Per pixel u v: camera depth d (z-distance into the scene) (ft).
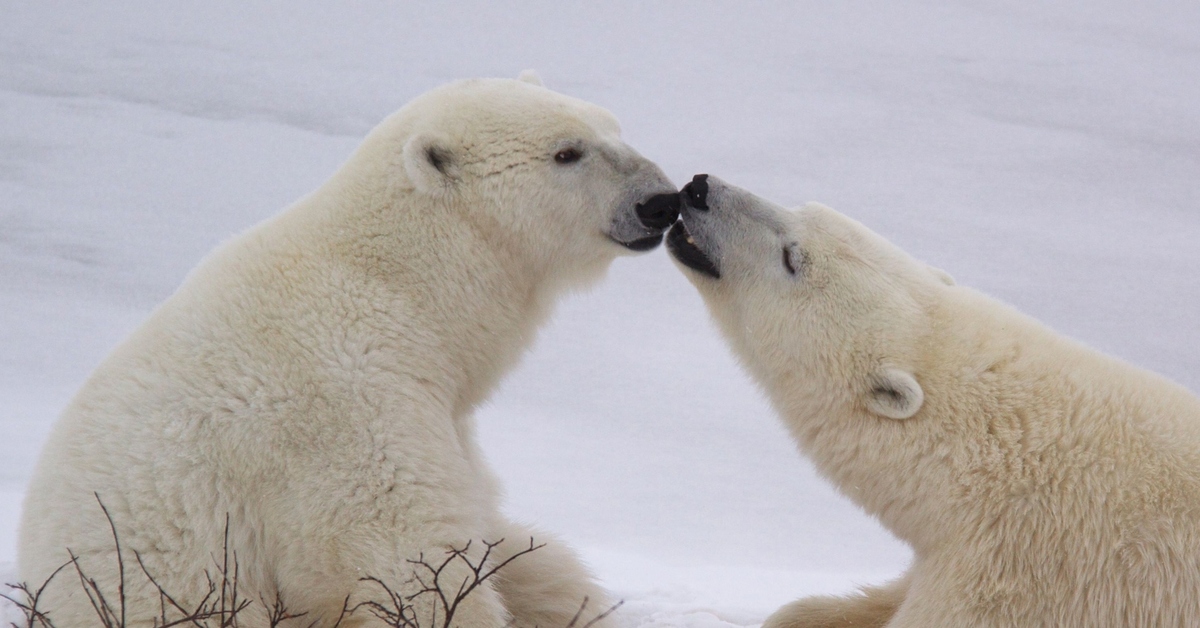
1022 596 25.13
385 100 313.73
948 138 257.55
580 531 55.93
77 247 160.97
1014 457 25.95
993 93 323.16
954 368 27.25
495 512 29.86
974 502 26.17
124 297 136.15
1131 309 131.03
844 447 28.55
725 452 78.54
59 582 24.34
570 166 29.25
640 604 36.47
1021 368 26.91
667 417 87.81
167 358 25.66
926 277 29.12
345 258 27.14
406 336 26.84
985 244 165.17
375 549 24.80
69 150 234.38
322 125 272.10
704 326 117.19
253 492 25.18
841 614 30.50
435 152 27.89
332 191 28.27
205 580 24.70
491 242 28.78
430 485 25.44
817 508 65.82
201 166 223.30
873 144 247.91
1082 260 155.84
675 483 69.46
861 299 28.19
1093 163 233.14
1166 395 26.48
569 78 349.82
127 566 24.26
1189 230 179.83
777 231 29.66
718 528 59.52
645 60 384.06
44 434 69.87
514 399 91.09
